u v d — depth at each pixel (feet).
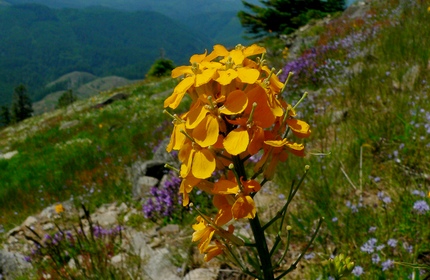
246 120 6.09
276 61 47.03
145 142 43.27
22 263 20.97
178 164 27.66
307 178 16.66
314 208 14.51
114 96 91.50
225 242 6.63
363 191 15.15
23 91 442.91
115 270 14.67
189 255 15.28
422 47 25.59
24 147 71.20
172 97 6.48
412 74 22.94
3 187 50.80
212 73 6.06
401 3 45.65
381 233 12.19
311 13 125.49
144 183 26.76
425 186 13.46
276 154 6.50
